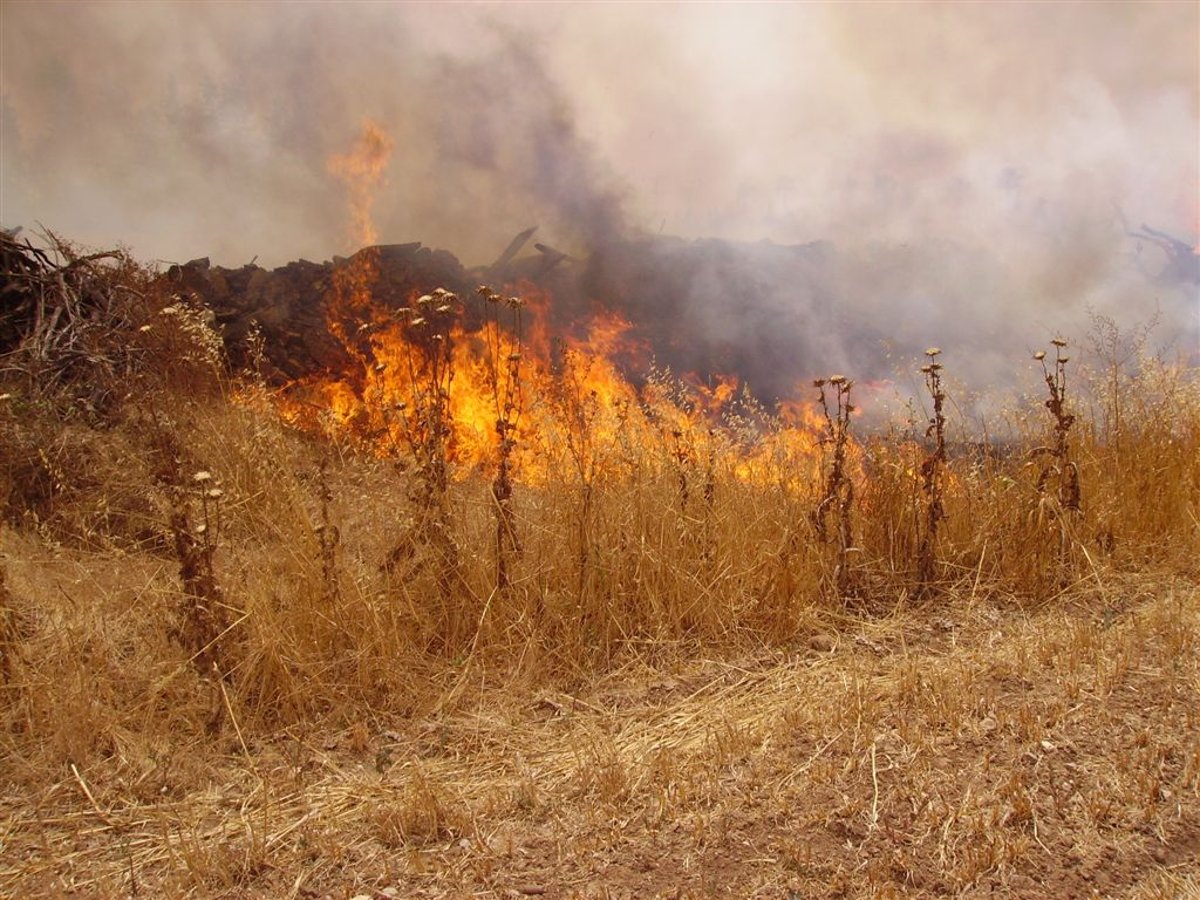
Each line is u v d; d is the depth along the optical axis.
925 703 3.25
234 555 3.93
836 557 4.26
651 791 2.85
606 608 3.91
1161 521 4.68
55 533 4.67
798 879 2.45
